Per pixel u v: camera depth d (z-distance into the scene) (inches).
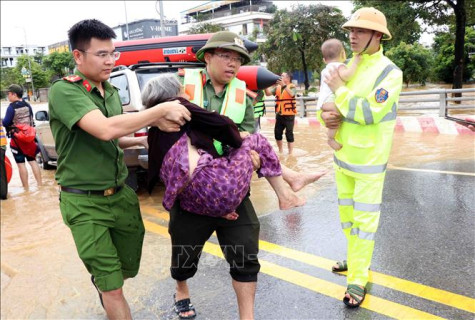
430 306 118.0
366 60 116.3
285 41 832.9
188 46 285.1
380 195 120.7
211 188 90.6
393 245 159.2
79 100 91.5
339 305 122.4
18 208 249.8
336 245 164.1
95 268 97.1
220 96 101.8
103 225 99.8
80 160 98.0
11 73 2454.5
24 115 289.1
